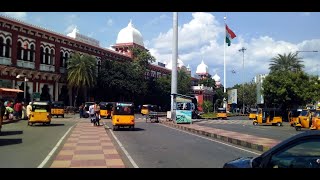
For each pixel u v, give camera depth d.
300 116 33.53
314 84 52.22
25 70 50.72
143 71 77.19
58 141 18.41
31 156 13.26
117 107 26.89
